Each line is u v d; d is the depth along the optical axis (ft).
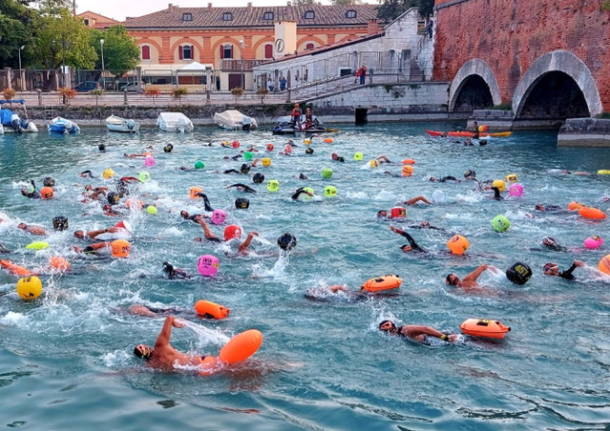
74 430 19.81
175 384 23.11
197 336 27.71
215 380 23.41
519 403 21.71
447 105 157.28
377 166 79.36
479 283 34.47
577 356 25.57
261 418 20.65
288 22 215.92
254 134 125.80
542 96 124.67
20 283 31.94
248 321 29.45
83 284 34.68
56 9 185.37
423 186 65.51
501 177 71.15
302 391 22.59
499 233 45.83
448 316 30.07
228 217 50.72
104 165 80.33
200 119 146.72
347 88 153.38
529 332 28.04
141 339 27.40
